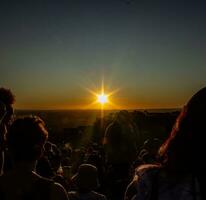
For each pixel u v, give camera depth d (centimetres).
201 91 223
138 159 518
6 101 414
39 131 294
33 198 283
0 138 389
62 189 293
